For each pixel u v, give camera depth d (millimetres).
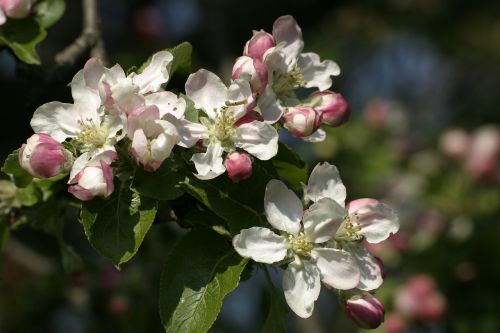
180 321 439
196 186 448
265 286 639
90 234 444
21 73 533
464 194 799
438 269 740
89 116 459
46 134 455
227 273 446
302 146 816
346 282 448
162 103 449
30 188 509
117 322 690
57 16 533
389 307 715
